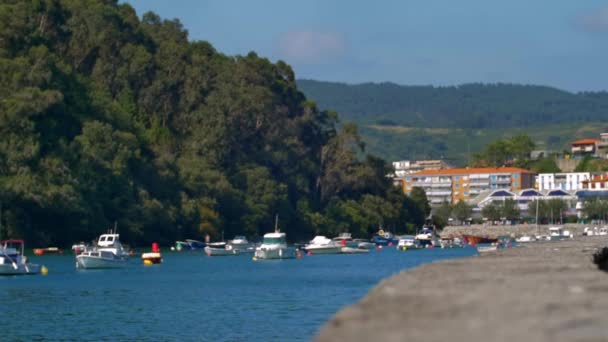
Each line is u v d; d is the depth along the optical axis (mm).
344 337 20672
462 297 26578
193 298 133125
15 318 108625
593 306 24594
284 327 97938
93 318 108375
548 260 50375
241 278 176750
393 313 23625
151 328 98812
